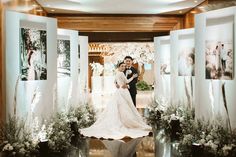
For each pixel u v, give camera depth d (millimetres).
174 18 11055
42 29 6570
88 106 10648
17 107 5906
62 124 7230
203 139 5883
